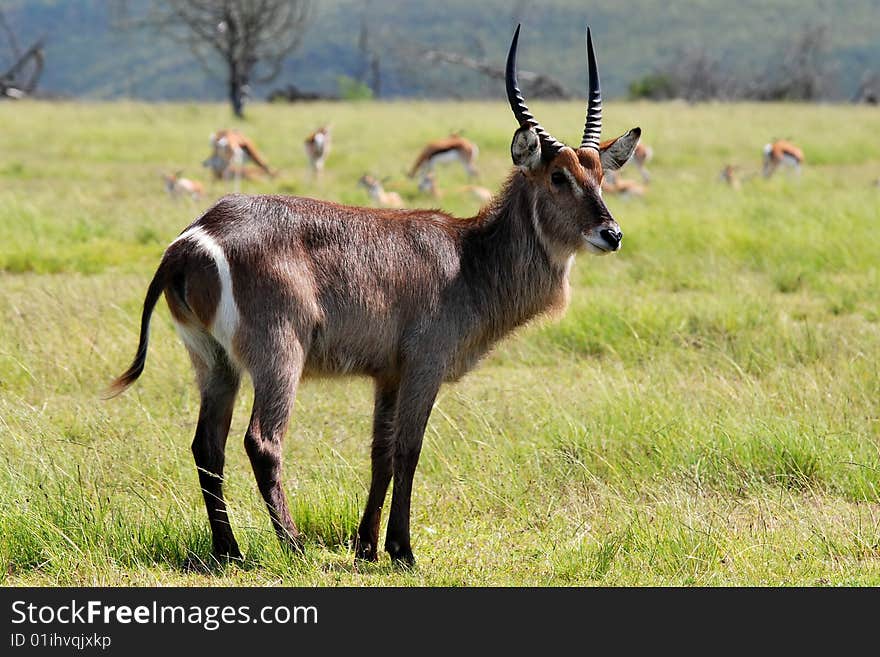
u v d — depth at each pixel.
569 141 54.91
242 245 12.28
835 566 13.15
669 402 17.58
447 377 13.67
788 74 135.88
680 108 80.56
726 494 15.28
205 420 12.79
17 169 44.91
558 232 13.96
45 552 12.64
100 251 29.25
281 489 12.55
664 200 41.06
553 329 22.28
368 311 12.88
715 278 27.52
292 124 68.75
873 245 29.84
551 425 16.81
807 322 22.73
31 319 21.66
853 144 57.59
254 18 81.50
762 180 48.25
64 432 16.47
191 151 54.12
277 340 12.27
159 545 13.10
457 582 12.59
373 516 13.44
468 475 15.58
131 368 12.44
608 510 14.63
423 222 13.55
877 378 18.94
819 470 15.77
